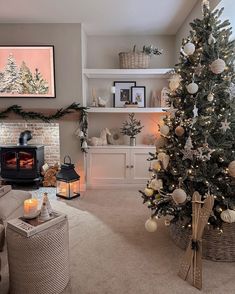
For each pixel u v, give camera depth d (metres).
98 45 4.42
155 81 4.50
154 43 4.41
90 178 4.21
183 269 1.92
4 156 4.07
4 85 3.97
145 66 4.11
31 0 3.08
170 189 2.20
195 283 1.82
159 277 1.93
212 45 2.02
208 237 2.12
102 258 2.18
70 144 4.08
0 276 1.83
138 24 3.91
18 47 3.87
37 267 1.64
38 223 1.73
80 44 3.89
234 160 2.01
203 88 2.04
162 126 2.32
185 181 2.12
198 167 2.05
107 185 4.22
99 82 4.50
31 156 4.06
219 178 2.02
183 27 3.84
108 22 3.81
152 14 3.52
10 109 3.96
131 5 3.23
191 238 1.91
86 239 2.50
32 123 4.42
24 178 4.09
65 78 3.96
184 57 2.25
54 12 3.45
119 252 2.27
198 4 3.10
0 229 2.01
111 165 4.19
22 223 1.73
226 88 2.06
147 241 2.46
